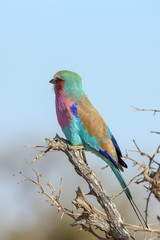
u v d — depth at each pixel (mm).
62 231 27125
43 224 28125
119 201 26625
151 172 12141
